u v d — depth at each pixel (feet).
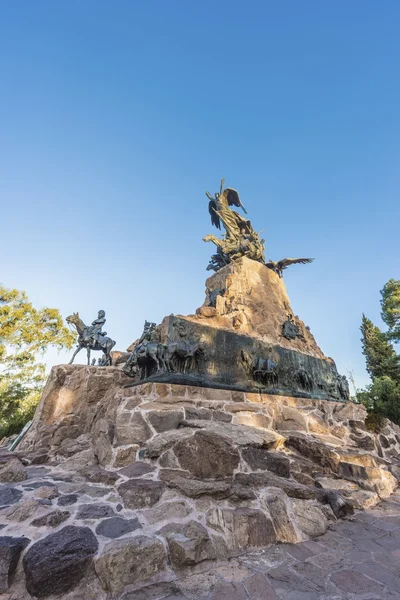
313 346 41.96
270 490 14.40
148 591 8.52
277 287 44.09
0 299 72.95
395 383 53.88
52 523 10.28
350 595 8.55
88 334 36.83
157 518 11.14
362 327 99.30
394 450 30.55
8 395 67.82
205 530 10.93
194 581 9.07
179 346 22.74
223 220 49.55
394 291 70.13
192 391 21.97
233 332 28.27
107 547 9.20
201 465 15.08
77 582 8.41
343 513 15.48
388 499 18.71
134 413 18.61
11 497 12.35
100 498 12.51
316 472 19.52
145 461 16.05
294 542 12.25
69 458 20.54
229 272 42.42
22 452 23.34
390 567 10.32
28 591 8.12
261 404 24.39
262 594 8.48
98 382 29.35
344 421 29.86
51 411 27.20
